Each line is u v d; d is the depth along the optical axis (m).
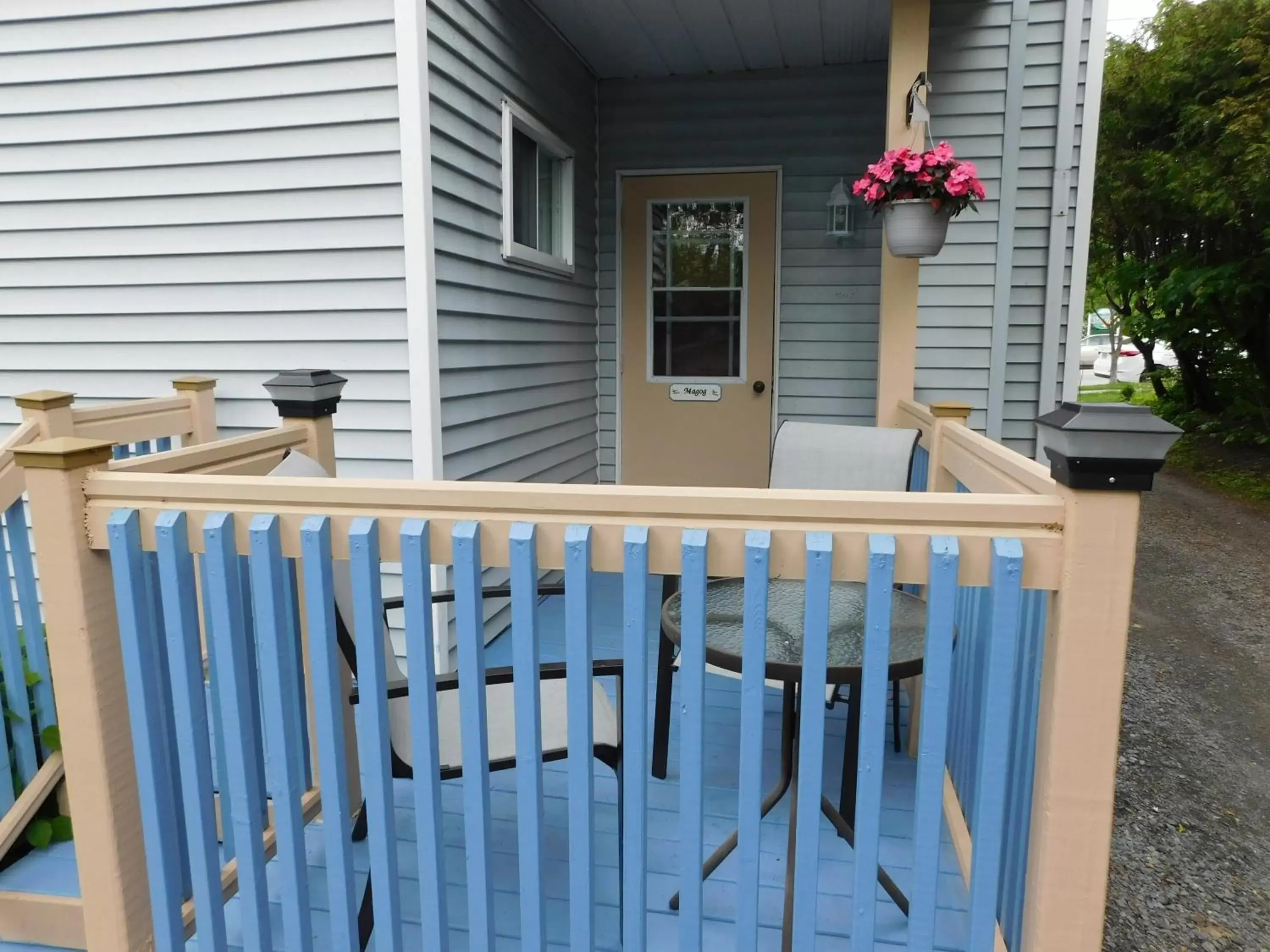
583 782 1.28
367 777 1.34
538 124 3.92
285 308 3.08
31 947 1.81
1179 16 9.43
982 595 1.67
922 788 1.20
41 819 2.08
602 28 4.11
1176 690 3.59
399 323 2.98
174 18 3.01
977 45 4.11
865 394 4.90
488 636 3.60
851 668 1.52
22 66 3.16
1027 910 1.28
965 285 4.29
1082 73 4.09
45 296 3.31
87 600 1.39
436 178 2.97
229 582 1.35
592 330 5.06
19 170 3.24
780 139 4.81
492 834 2.12
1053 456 1.17
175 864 1.48
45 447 1.35
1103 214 11.10
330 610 1.33
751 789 1.25
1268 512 7.34
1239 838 2.42
